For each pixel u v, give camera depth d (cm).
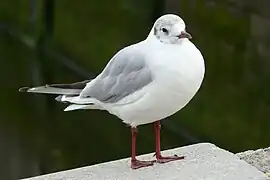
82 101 546
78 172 567
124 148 1381
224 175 545
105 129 1473
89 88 544
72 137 1460
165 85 497
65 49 2000
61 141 1449
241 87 1420
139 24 1764
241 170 554
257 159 623
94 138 1447
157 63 497
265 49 1375
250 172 550
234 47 1460
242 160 574
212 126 1430
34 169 1327
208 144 606
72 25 2005
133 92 516
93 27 1928
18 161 1369
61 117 1559
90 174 561
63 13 2036
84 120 1527
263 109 1348
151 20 1717
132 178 546
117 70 528
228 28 1480
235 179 539
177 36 496
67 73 1928
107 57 1844
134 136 552
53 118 1555
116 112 541
